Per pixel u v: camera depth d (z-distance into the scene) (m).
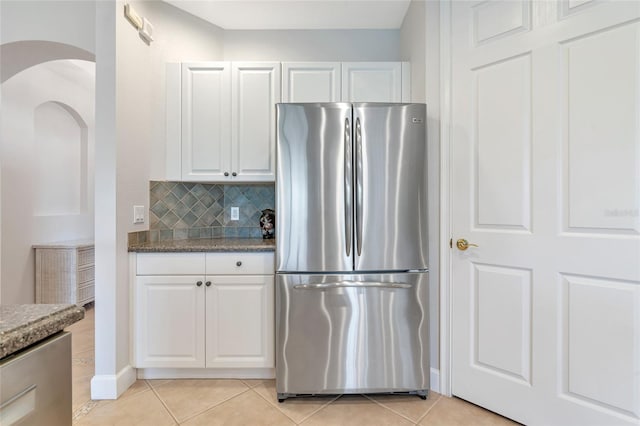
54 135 3.38
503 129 1.61
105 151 1.76
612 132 1.33
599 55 1.35
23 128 2.88
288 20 2.46
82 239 3.54
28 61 2.22
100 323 1.75
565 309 1.44
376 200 1.72
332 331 1.72
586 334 1.39
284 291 1.71
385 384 1.74
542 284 1.50
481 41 1.68
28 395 0.56
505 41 1.59
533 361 1.52
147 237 2.07
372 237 1.72
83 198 3.72
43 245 3.00
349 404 1.72
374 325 1.73
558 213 1.46
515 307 1.58
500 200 1.62
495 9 1.63
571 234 1.42
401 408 1.69
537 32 1.50
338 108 1.70
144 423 1.56
